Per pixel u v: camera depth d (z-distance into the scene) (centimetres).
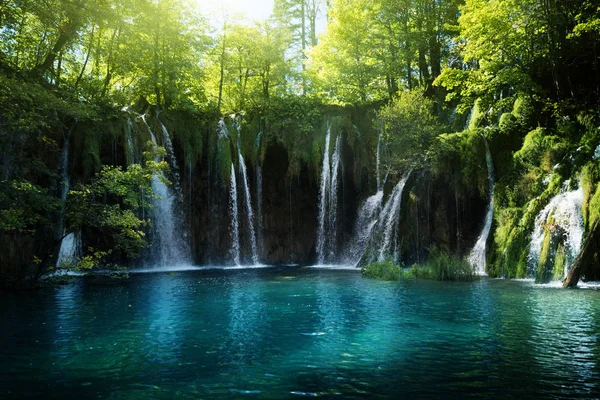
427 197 2748
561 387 650
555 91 2808
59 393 646
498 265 2248
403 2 3638
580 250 1775
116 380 702
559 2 2641
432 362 783
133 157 2856
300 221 3462
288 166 3381
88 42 2867
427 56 3900
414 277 2178
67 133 2658
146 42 2995
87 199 1997
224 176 3234
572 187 2041
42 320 1179
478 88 2945
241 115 3462
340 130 3303
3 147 2273
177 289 1812
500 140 2630
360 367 760
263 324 1113
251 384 678
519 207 2316
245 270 2767
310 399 614
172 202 3081
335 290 1741
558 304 1348
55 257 2436
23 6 1908
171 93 3391
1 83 1728
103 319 1191
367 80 3769
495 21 2689
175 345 914
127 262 2898
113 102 2989
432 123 3064
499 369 738
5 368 766
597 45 2616
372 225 3031
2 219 1814
